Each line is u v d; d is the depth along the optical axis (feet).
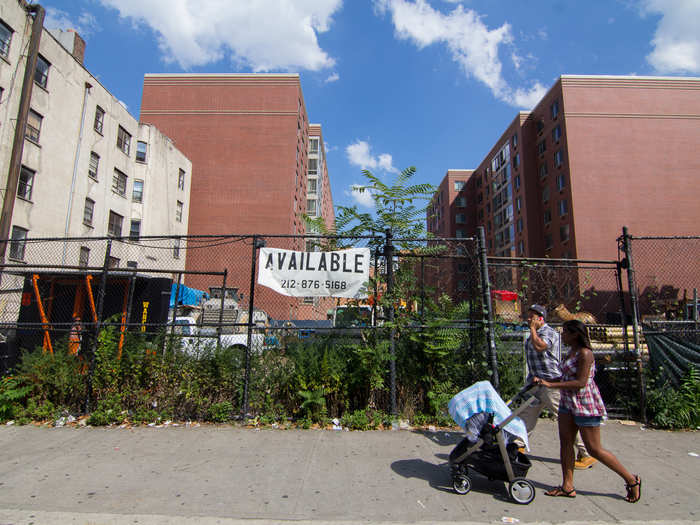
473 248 21.95
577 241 111.45
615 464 12.55
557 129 123.34
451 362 20.94
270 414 20.02
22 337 27.68
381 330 21.07
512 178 152.97
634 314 21.83
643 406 20.88
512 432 12.69
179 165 120.67
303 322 24.94
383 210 24.11
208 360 21.22
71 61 77.00
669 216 111.86
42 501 12.23
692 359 21.15
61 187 73.87
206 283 116.37
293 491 13.05
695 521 11.55
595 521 11.48
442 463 15.44
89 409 20.88
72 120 77.10
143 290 29.17
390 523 11.28
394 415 19.79
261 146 140.36
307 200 182.91
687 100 117.50
